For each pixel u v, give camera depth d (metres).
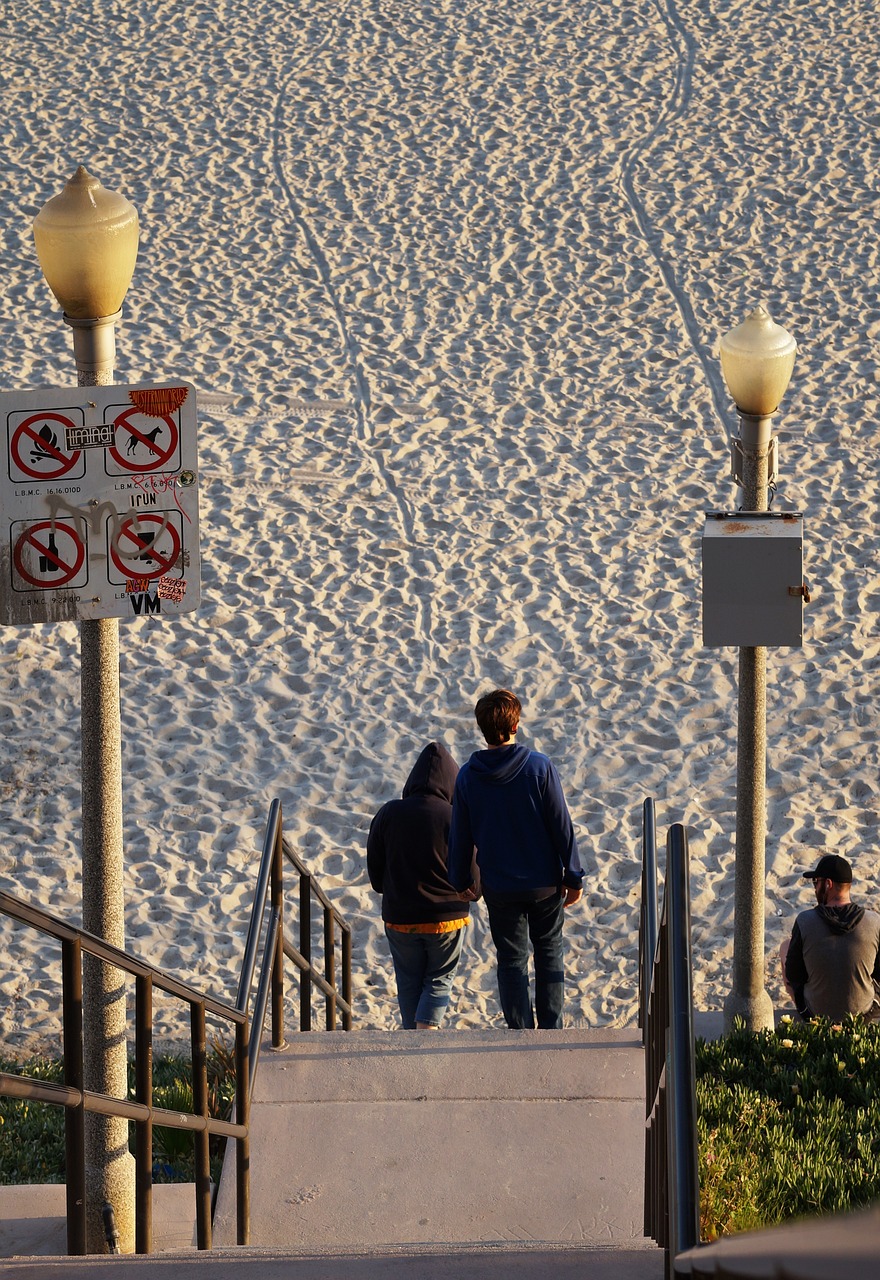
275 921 21.72
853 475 55.03
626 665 45.69
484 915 35.44
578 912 35.28
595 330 65.69
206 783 40.50
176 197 76.50
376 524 53.06
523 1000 23.61
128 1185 16.31
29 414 14.80
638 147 80.44
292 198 76.56
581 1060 20.86
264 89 86.38
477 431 58.78
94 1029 16.27
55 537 14.93
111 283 15.28
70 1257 12.29
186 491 14.88
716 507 53.53
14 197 76.00
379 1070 20.95
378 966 33.91
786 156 78.88
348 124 83.12
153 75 87.69
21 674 44.84
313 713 43.66
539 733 42.62
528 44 90.50
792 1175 17.14
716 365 62.75
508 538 52.25
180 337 65.00
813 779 40.25
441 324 66.31
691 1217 8.88
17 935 34.38
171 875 36.81
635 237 72.75
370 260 71.38
